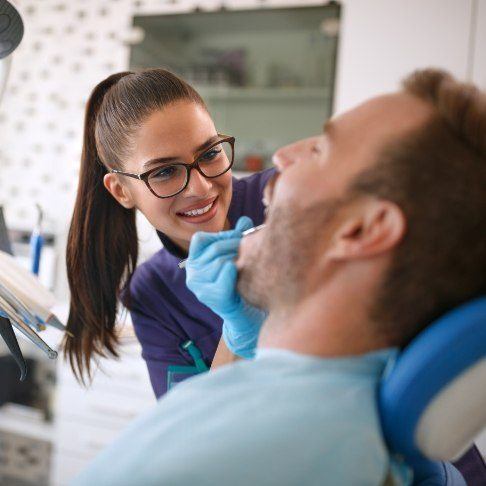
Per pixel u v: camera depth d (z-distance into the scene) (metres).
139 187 1.06
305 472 0.42
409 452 0.47
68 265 1.19
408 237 0.45
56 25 3.25
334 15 2.75
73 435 2.55
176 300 1.15
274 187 0.53
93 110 1.12
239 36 2.97
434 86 0.49
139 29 3.10
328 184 0.48
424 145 0.45
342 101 2.76
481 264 0.45
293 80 2.89
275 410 0.44
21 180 3.32
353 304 0.47
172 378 1.18
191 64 3.06
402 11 2.65
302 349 0.49
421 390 0.44
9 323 0.87
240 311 0.69
